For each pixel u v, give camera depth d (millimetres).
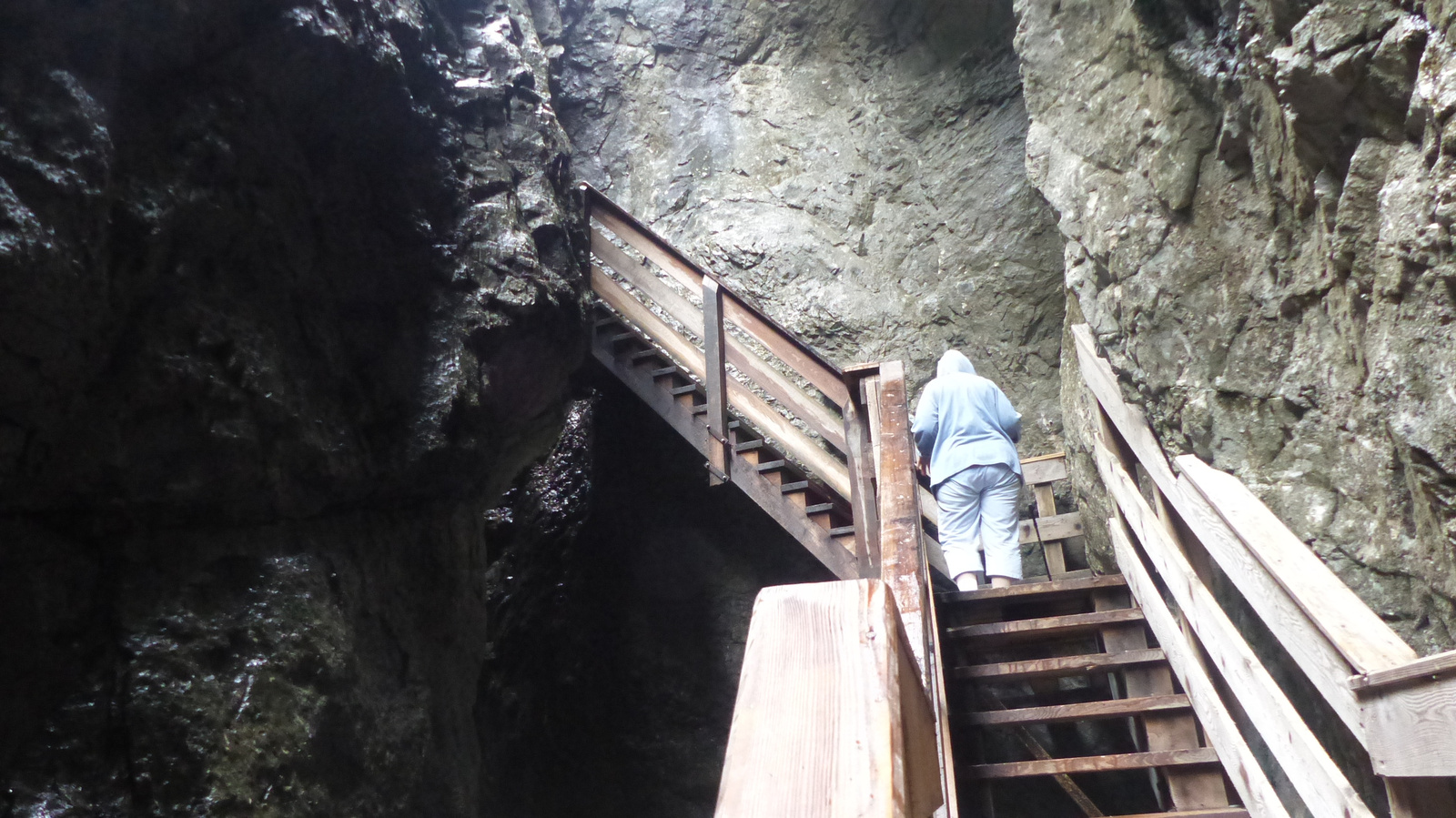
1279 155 3197
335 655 3332
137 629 2797
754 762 783
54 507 2684
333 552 3588
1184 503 3385
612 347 6023
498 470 5184
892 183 7945
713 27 8578
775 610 929
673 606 6914
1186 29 3746
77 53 2645
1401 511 2879
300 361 3525
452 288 4430
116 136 2795
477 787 4555
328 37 3529
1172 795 3635
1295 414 3371
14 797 2400
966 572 4984
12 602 2533
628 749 6668
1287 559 2500
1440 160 2242
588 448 6820
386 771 3557
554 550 6656
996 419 5156
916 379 7281
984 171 7660
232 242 3248
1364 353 2887
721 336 5469
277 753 2973
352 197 3959
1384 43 2408
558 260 5289
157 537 2957
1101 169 4395
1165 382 3986
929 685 2314
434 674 4164
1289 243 3316
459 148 4820
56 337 2467
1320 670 2316
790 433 5609
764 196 8102
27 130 2426
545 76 7008
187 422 2951
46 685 2566
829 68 8453
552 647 6766
